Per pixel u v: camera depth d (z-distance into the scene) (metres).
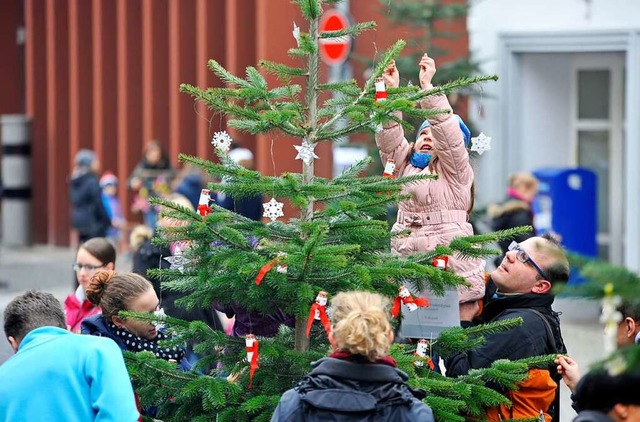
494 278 7.45
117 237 25.25
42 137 29.33
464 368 7.19
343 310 5.65
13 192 29.50
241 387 6.75
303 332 6.91
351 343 5.51
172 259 7.23
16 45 31.44
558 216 17.92
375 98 6.84
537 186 15.53
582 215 18.00
